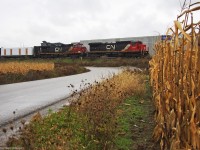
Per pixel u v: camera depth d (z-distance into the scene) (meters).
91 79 27.45
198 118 3.42
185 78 3.74
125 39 68.19
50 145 5.65
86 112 8.16
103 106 7.78
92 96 9.05
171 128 4.28
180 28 3.51
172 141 3.96
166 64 4.96
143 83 15.79
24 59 75.12
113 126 6.85
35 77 31.66
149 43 62.41
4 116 9.98
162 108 4.94
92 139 5.99
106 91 9.65
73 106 9.48
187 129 3.57
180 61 3.89
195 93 3.47
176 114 4.09
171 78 4.34
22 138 5.27
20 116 9.96
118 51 64.00
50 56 74.44
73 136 6.49
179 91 3.94
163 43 5.63
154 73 6.43
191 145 3.50
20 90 19.12
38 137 6.36
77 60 69.19
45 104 12.58
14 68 35.00
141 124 8.10
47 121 7.88
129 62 56.88
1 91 18.62
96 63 63.72
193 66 3.67
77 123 7.51
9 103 13.08
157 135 5.92
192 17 3.40
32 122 7.48
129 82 13.93
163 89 5.01
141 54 59.38
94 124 6.51
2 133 7.53
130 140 6.53
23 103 13.01
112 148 5.83
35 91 18.34
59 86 21.66
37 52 75.81
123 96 11.50
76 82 24.95
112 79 15.49
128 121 8.36
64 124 7.54
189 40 3.43
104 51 66.69
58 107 11.60
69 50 71.88
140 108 10.44
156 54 7.57
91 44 69.50
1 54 79.94
